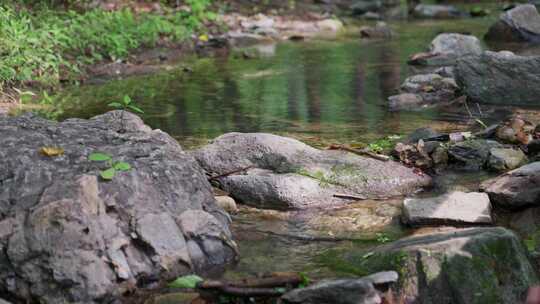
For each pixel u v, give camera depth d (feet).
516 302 11.69
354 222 15.23
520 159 17.72
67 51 33.09
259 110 24.77
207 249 13.26
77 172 13.33
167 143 15.14
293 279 12.31
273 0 52.03
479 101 25.27
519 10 39.01
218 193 16.58
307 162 17.22
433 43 34.42
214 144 18.06
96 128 15.55
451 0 57.36
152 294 12.37
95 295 11.85
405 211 15.05
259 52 37.99
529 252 13.15
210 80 30.53
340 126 22.34
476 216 14.67
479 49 34.27
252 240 14.43
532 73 24.90
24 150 13.76
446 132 21.36
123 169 13.43
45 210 12.30
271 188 16.21
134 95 27.61
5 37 28.55
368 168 17.04
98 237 12.34
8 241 12.25
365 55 36.22
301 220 15.43
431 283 11.91
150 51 36.58
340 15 51.98
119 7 42.39
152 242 12.70
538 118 22.68
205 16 43.65
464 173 17.69
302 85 29.04
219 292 12.23
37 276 12.00
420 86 26.94
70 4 39.63
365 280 11.62
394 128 21.93
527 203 15.31
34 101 26.45
